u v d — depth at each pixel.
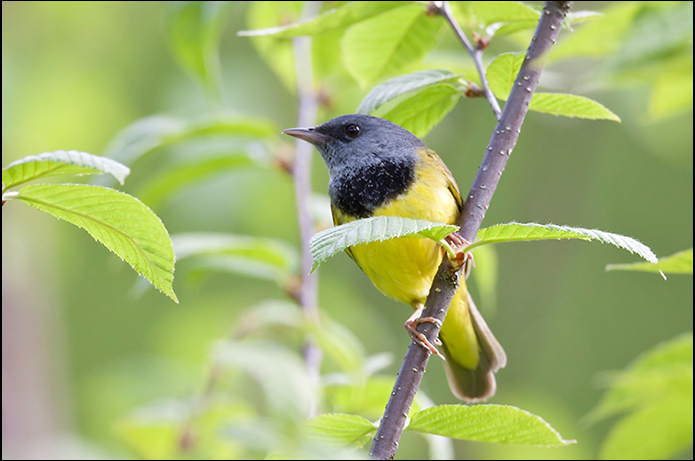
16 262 12.99
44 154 4.73
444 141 15.31
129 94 15.47
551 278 17.08
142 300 17.72
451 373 9.35
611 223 17.30
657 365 8.55
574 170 16.42
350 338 10.02
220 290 17.31
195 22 8.85
